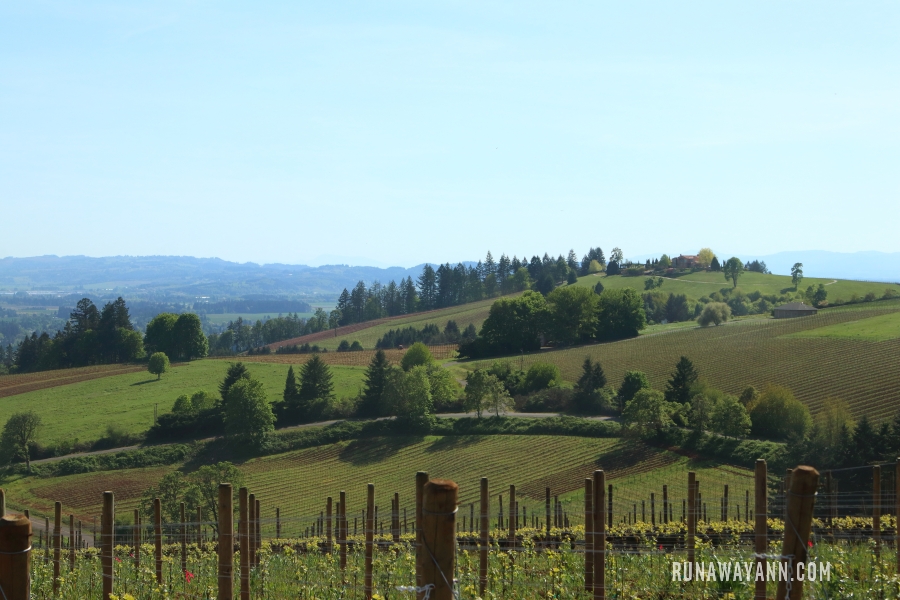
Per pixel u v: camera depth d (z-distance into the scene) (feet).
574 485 218.38
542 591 41.14
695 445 238.48
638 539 66.59
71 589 48.49
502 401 292.81
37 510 216.54
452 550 18.95
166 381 412.98
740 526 71.05
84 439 285.64
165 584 48.29
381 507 201.26
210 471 166.30
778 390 252.21
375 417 303.68
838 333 378.32
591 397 303.48
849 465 159.84
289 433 284.00
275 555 61.46
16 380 427.74
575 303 452.35
